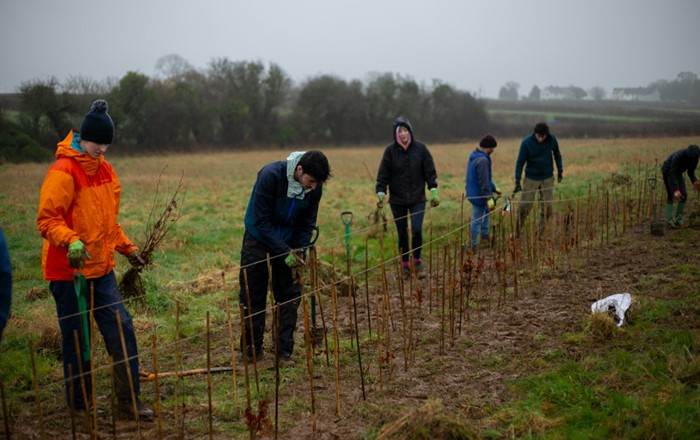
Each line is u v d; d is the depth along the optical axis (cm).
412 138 868
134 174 2902
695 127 5434
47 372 526
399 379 501
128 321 439
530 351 545
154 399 477
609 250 891
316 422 435
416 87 6831
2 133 3772
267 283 551
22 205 1625
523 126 7169
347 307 719
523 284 757
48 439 407
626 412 414
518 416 421
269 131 6116
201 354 581
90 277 426
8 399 462
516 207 1032
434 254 993
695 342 504
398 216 880
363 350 572
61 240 394
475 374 504
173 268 918
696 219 1044
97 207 423
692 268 752
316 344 583
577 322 604
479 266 657
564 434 397
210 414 391
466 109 6981
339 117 6381
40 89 4025
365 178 2436
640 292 676
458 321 638
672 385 438
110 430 425
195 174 2895
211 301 748
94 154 420
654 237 955
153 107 5003
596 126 6112
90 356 418
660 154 2736
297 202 532
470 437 385
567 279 763
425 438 379
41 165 3416
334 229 1244
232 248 1076
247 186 2291
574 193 1540
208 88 6138
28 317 666
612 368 480
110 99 4541
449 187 2038
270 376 517
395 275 861
